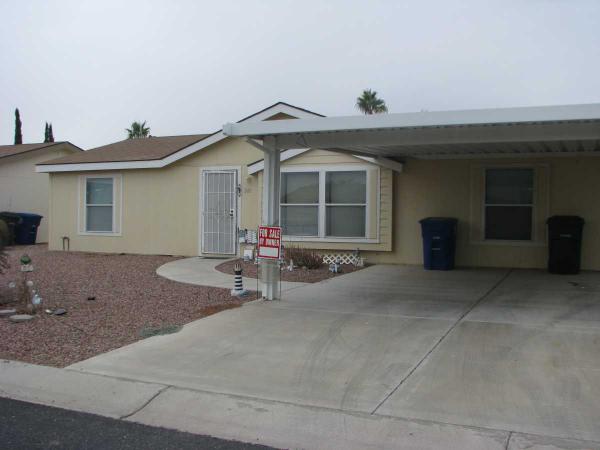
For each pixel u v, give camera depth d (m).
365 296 9.94
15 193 22.12
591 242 12.76
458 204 13.76
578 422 4.62
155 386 5.63
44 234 23.09
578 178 12.83
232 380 5.77
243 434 4.63
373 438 4.48
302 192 14.76
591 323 7.71
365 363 6.19
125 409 5.16
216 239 16.05
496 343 6.80
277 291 9.91
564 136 7.73
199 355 6.57
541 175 13.08
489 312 8.49
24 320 8.06
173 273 12.84
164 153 17.02
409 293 10.20
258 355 6.55
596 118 6.90
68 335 7.41
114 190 17.30
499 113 7.26
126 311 8.80
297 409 5.04
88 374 5.97
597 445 4.24
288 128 8.46
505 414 4.80
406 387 5.46
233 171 15.81
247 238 15.13
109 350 6.79
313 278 12.12
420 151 12.55
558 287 10.66
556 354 6.34
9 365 6.25
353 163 14.29
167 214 16.66
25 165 22.48
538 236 13.20
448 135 8.33
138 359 6.44
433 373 5.82
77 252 17.55
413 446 4.33
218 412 5.04
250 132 8.71
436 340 6.98
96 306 9.14
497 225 13.52
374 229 14.17
